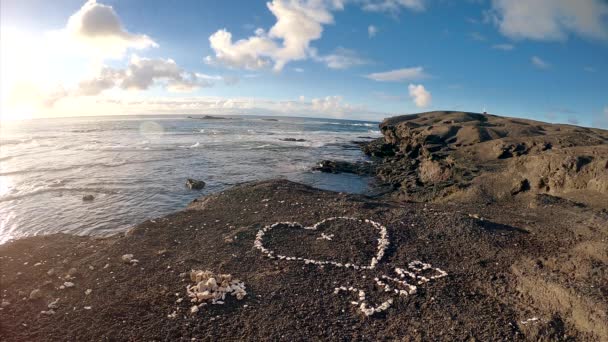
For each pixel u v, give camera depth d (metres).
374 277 13.05
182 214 20.61
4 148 56.56
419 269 13.62
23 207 25.75
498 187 25.92
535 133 49.16
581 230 15.95
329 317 10.62
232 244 15.86
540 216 19.55
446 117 67.81
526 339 9.62
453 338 9.67
